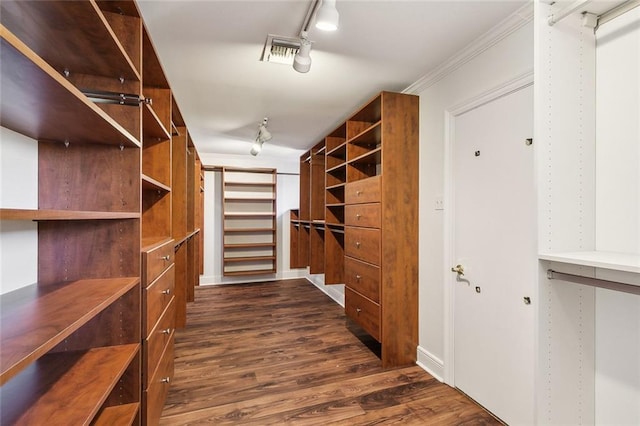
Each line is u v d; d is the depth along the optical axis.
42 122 1.04
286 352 2.82
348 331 3.33
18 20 1.00
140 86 1.43
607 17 1.15
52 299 1.05
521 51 1.72
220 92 2.73
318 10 1.40
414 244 2.63
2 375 0.55
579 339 1.14
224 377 2.37
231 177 5.69
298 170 6.09
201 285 5.45
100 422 1.25
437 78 2.38
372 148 3.34
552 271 1.09
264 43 1.95
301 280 5.84
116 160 1.36
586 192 1.16
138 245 1.38
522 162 1.73
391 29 1.80
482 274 2.01
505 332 1.84
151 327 1.52
